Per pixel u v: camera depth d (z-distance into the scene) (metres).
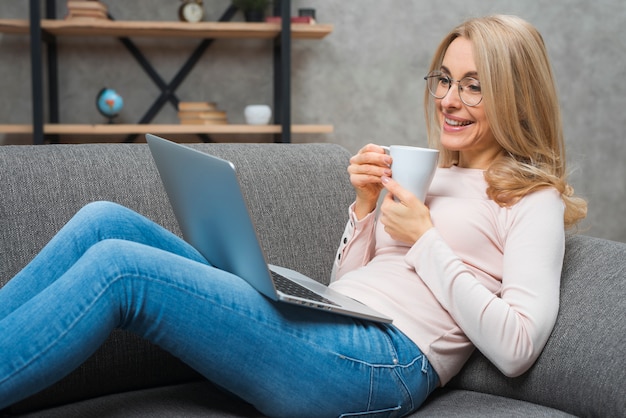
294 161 1.80
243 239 1.17
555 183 1.46
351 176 1.57
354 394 1.29
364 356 1.30
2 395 1.05
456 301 1.37
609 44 4.38
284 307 1.27
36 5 3.54
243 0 3.87
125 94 4.05
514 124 1.49
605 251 1.48
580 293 1.41
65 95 3.99
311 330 1.27
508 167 1.49
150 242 1.36
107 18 3.80
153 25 3.68
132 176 1.61
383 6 4.18
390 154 1.50
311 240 1.74
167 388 1.51
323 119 4.20
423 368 1.38
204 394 1.43
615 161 4.43
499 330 1.32
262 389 1.24
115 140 4.06
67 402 1.43
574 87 4.38
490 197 1.50
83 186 1.55
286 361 1.24
